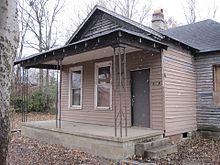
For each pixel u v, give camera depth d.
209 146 8.08
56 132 8.51
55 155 6.81
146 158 6.32
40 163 5.94
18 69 18.95
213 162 6.14
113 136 6.50
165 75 8.26
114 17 10.09
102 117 9.93
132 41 6.93
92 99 10.46
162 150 6.55
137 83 9.02
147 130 7.91
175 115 8.54
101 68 10.25
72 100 11.69
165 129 7.93
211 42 10.39
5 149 2.88
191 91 9.73
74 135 7.72
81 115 10.92
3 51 2.95
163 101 8.04
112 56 9.66
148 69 8.67
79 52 7.94
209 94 9.73
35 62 10.06
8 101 2.97
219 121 9.40
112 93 9.62
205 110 9.78
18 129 11.47
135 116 8.99
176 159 6.38
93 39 7.00
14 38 3.07
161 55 8.20
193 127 9.62
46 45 24.56
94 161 6.25
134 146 6.57
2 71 2.93
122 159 6.18
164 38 8.23
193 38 11.41
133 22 9.00
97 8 10.62
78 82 11.43
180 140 8.75
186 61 9.61
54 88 20.88
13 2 3.08
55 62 10.98
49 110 19.59
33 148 7.82
